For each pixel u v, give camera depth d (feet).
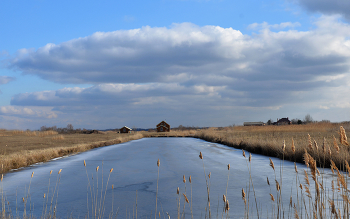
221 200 30.48
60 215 25.41
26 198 32.58
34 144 125.39
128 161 68.49
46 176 47.85
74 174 49.96
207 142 153.07
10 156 63.57
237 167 54.90
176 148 110.52
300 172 45.98
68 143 135.44
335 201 24.66
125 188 38.04
